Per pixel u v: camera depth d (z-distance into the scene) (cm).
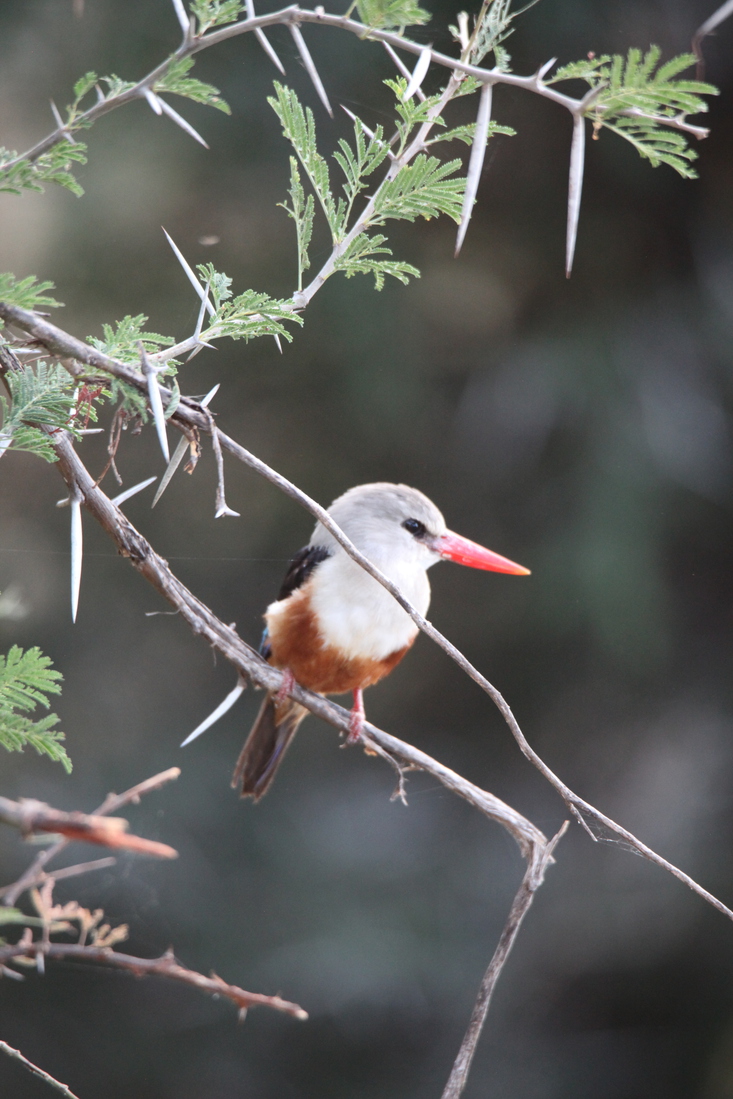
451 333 1220
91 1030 1055
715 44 1041
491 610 1233
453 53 733
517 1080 1089
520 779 1255
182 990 1094
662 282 1180
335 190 1097
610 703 1235
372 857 1216
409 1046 1097
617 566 1130
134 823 1166
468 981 1127
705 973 1112
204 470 1266
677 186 1144
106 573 1283
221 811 1228
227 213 1172
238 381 1239
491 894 1194
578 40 1022
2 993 1044
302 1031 1095
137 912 1091
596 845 1199
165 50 1131
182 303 1181
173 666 1299
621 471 1141
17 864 1057
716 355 1142
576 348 1165
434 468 1234
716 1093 1041
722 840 1145
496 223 1180
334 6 1014
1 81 1156
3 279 251
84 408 307
